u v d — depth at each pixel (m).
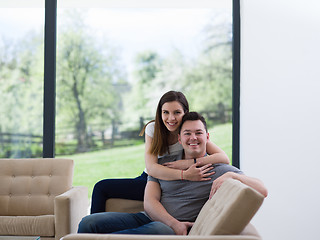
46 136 3.79
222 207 1.78
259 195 1.63
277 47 3.67
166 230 2.08
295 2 3.65
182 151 2.58
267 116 3.65
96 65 7.09
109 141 7.08
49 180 3.36
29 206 3.28
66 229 2.78
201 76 6.95
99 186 2.86
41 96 6.23
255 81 3.69
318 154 3.60
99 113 7.09
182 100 2.58
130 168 7.03
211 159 2.40
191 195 2.30
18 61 6.23
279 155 3.62
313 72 3.62
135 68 7.08
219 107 6.95
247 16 3.72
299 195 3.59
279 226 3.58
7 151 5.93
